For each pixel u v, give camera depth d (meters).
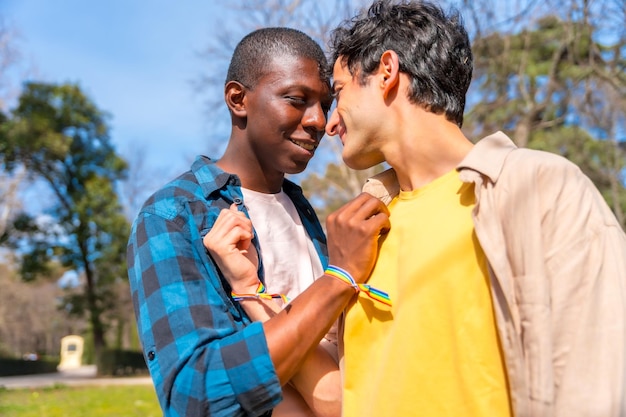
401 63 1.59
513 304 1.29
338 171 12.10
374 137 1.63
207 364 1.52
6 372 30.67
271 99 1.97
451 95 1.59
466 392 1.36
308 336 1.53
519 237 1.31
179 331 1.60
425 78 1.57
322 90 1.99
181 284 1.68
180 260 1.72
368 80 1.63
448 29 1.61
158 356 1.61
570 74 9.80
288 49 1.99
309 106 1.99
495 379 1.34
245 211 2.00
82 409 11.63
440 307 1.42
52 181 26.98
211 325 1.62
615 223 1.33
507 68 9.60
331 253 1.64
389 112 1.61
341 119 1.73
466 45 1.65
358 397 1.54
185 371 1.54
